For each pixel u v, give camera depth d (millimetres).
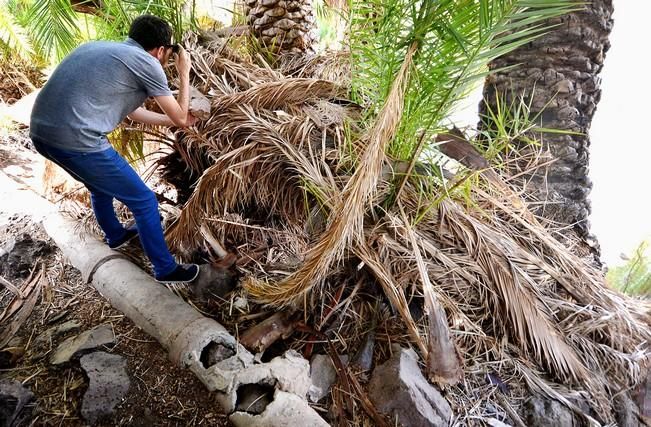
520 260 2355
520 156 2801
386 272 2111
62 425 1679
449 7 1740
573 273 2480
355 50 2385
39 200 2867
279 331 2049
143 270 2373
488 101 2906
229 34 3285
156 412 1757
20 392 1678
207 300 2264
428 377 1984
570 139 2779
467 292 2256
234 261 2391
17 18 4023
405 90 1883
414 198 2377
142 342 2025
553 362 2150
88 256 2371
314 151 2426
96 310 2203
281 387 1795
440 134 2484
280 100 2613
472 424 1903
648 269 3027
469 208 2465
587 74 2693
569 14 2561
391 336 2102
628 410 2139
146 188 2115
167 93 2008
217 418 1757
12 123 3762
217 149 2473
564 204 2869
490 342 2189
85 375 1802
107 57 1868
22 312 2186
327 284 2230
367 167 1809
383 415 1831
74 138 1856
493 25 1863
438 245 2340
